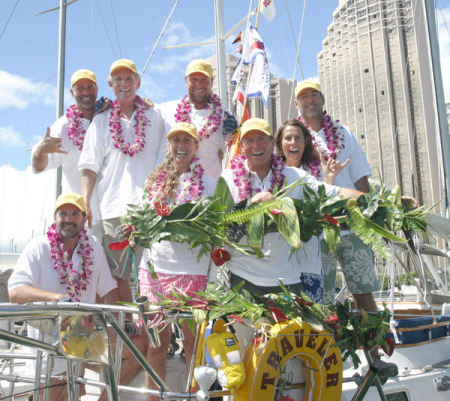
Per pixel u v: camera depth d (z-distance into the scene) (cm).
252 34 537
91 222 383
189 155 325
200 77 409
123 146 396
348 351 282
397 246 520
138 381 325
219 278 328
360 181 437
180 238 277
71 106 451
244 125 319
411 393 378
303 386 274
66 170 451
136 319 428
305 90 429
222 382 242
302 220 294
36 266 346
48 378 256
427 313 579
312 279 317
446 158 734
